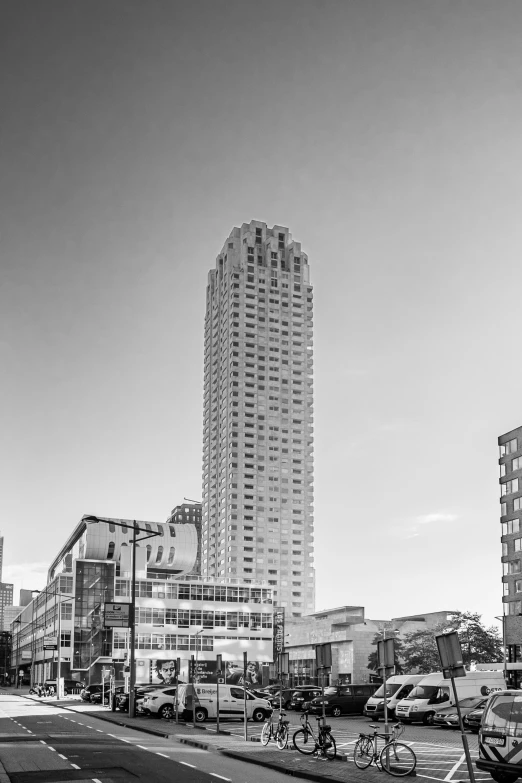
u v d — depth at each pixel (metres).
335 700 59.06
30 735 36.44
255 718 49.88
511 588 120.88
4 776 21.81
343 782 20.83
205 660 135.88
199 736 35.53
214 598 139.50
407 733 40.66
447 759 27.48
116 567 141.12
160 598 136.38
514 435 124.88
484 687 47.94
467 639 111.00
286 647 146.12
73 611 132.38
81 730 40.31
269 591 144.00
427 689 47.84
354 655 126.62
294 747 29.50
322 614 156.62
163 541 146.25
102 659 129.38
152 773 22.75
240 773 23.22
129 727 42.91
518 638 114.00
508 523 123.88
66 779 21.30
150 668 132.12
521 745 19.52
